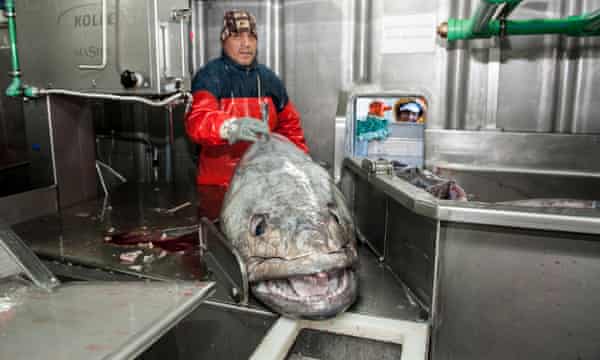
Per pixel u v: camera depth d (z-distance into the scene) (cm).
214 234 121
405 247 116
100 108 282
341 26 248
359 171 151
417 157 222
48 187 177
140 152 284
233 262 107
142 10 145
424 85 242
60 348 62
